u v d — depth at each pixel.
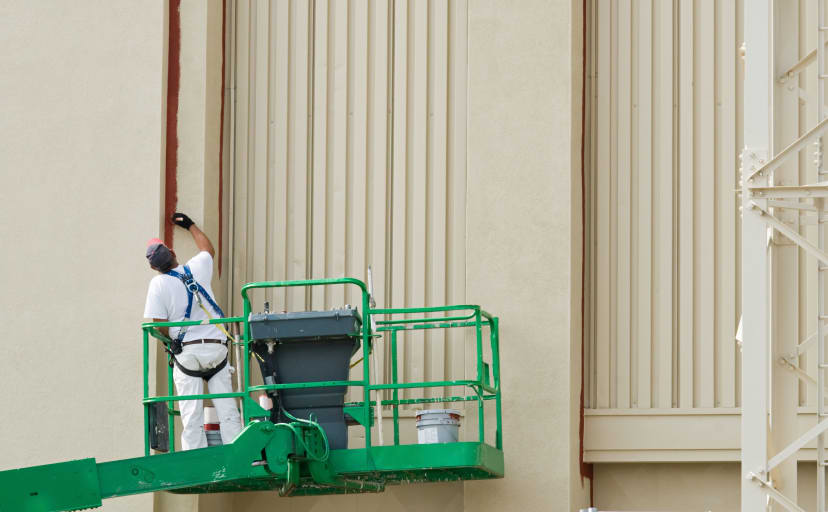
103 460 19.23
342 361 17.17
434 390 19.69
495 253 19.28
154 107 19.94
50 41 20.31
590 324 19.78
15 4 20.45
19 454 19.45
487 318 18.55
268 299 20.41
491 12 19.83
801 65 14.54
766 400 13.73
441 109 20.31
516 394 18.92
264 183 20.67
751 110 14.16
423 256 20.08
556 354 18.92
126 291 19.59
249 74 20.92
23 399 19.58
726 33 19.94
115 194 19.84
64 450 19.36
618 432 19.39
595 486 19.62
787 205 14.06
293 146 20.67
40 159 20.08
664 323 19.56
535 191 19.34
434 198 20.19
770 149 14.07
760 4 14.26
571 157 19.34
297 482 16.59
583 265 19.72
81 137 20.05
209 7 20.36
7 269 19.92
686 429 19.27
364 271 20.23
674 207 19.75
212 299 18.19
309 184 20.58
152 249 18.05
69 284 19.75
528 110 19.53
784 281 14.66
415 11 20.59
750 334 13.77
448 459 16.81
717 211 19.66
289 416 16.97
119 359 19.45
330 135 20.62
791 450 13.62
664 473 19.50
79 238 19.83
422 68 20.45
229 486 18.42
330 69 20.75
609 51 20.19
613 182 19.95
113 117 20.02
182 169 20.02
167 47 20.23
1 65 20.33
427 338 19.88
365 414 16.94
